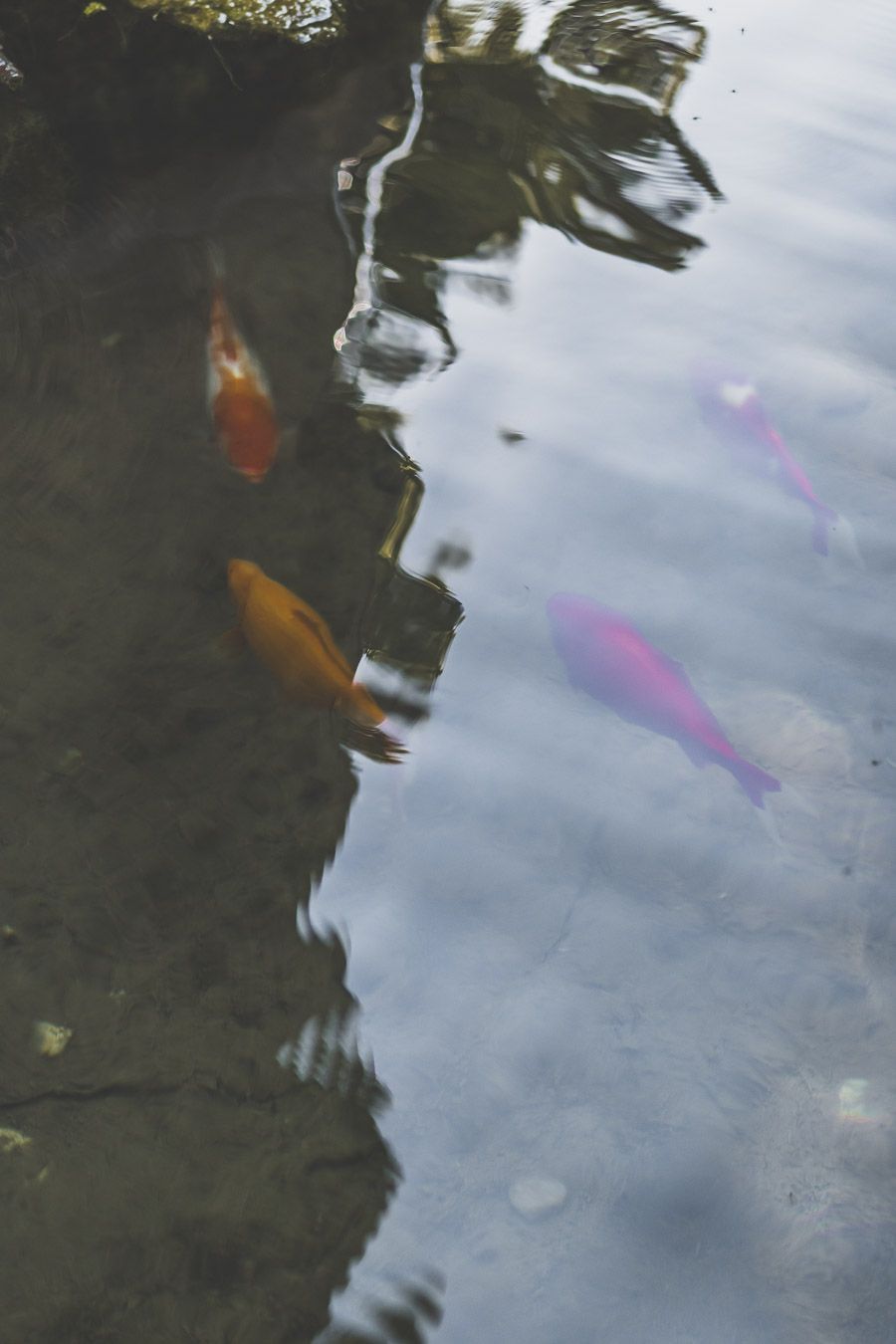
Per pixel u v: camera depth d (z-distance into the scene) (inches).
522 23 186.2
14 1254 131.5
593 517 153.9
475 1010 138.5
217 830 141.9
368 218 168.4
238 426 150.6
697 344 163.2
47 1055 135.7
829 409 159.8
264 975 138.5
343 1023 137.7
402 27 177.3
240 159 169.2
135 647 146.8
